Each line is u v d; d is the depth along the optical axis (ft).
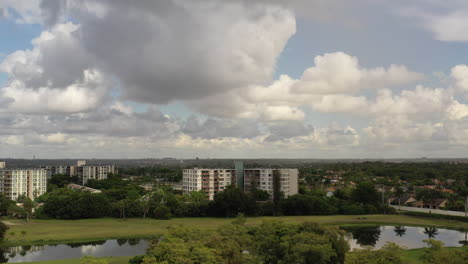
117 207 580.30
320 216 618.85
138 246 402.11
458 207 652.07
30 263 303.27
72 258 344.90
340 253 268.21
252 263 262.88
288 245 252.21
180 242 223.10
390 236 469.57
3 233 400.88
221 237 250.37
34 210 594.24
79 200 571.69
